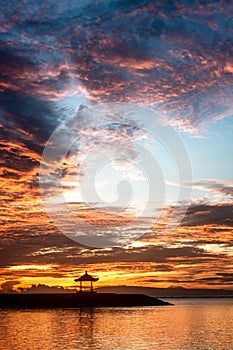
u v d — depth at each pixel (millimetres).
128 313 62062
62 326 42125
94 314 58812
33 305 73500
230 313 69812
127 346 28781
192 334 36156
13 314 58875
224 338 33438
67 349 27422
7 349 27594
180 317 57438
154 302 92312
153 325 44188
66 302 75438
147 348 27953
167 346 28922
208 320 52719
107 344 29734
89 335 34969
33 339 32469
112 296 83312
